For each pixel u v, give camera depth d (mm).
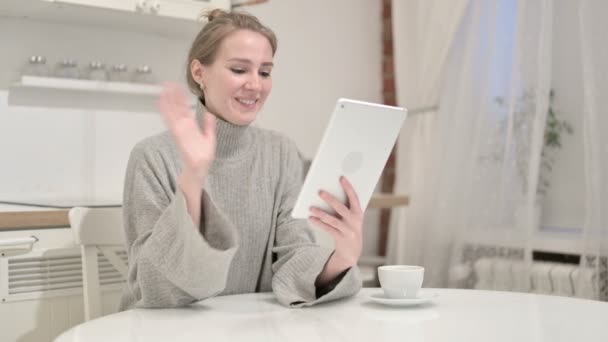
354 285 1249
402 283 1177
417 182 3029
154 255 1115
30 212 1907
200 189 1084
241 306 1189
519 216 2543
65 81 2365
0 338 1886
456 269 2699
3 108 2377
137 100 2678
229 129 1404
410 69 3160
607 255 2305
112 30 2602
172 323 1042
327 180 1107
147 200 1266
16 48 2400
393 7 3199
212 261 1088
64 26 2494
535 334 952
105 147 2598
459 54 2895
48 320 1955
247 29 1343
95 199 2369
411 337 934
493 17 2691
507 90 2660
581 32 2365
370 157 1136
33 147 2436
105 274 2010
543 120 2475
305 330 984
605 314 1087
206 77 1372
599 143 2334
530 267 2490
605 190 2324
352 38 3395
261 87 1362
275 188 1502
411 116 3156
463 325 1013
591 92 2342
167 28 2594
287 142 1579
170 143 1374
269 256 1466
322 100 3270
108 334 966
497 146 2664
